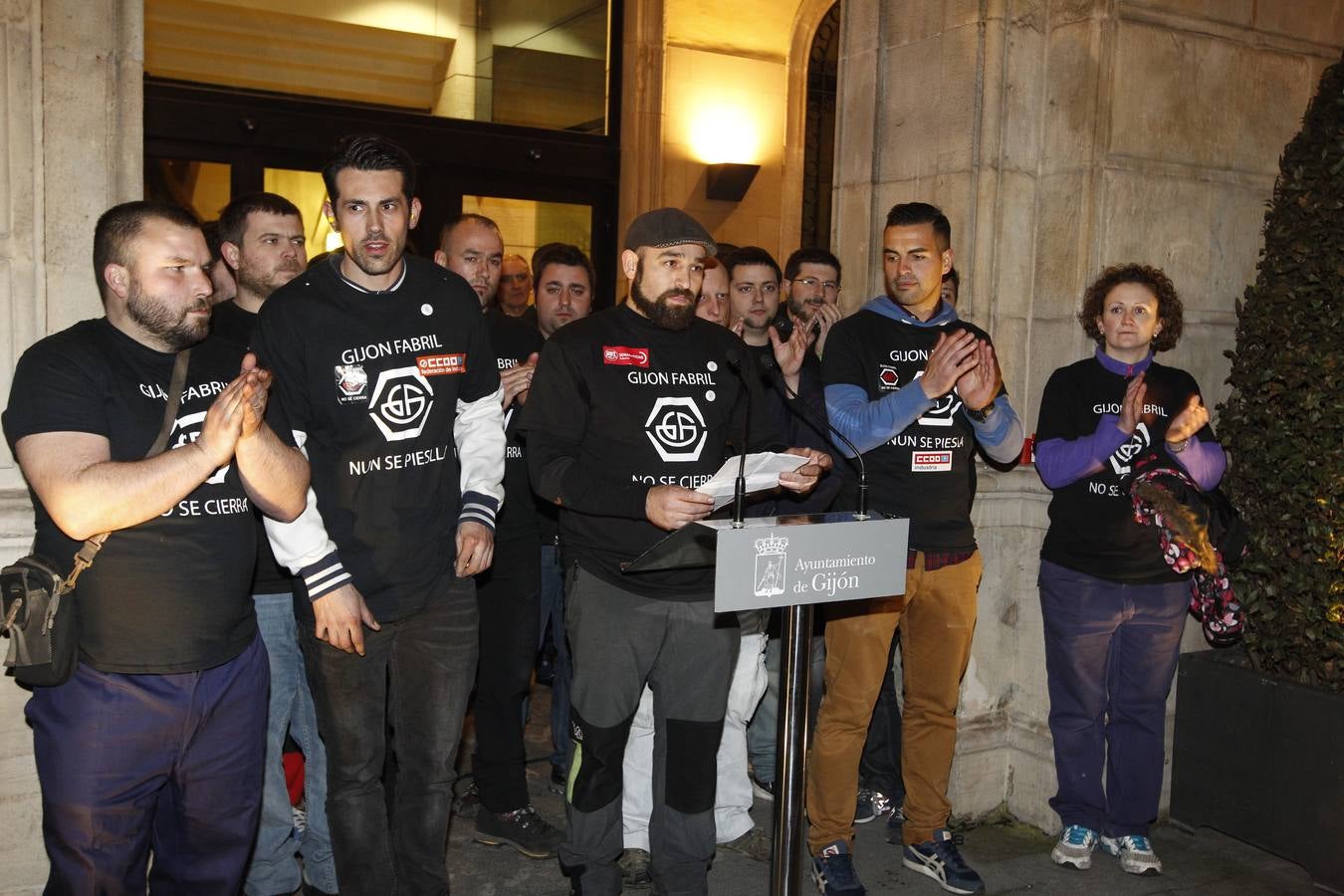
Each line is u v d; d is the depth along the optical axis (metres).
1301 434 3.46
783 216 7.79
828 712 3.19
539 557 3.47
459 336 2.62
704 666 2.73
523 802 3.43
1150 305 3.32
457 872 3.30
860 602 3.08
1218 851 3.62
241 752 2.32
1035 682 3.75
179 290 2.15
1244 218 3.84
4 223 2.56
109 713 2.13
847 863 3.22
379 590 2.52
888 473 3.12
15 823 2.66
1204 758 3.65
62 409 2.08
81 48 2.63
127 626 2.14
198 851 2.33
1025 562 3.74
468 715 4.57
